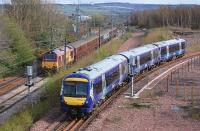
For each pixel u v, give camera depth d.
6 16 64.62
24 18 75.12
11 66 53.28
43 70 52.34
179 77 44.44
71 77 28.89
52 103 32.94
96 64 33.91
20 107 34.03
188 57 63.91
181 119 27.67
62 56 53.69
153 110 30.05
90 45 70.25
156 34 90.88
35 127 26.41
